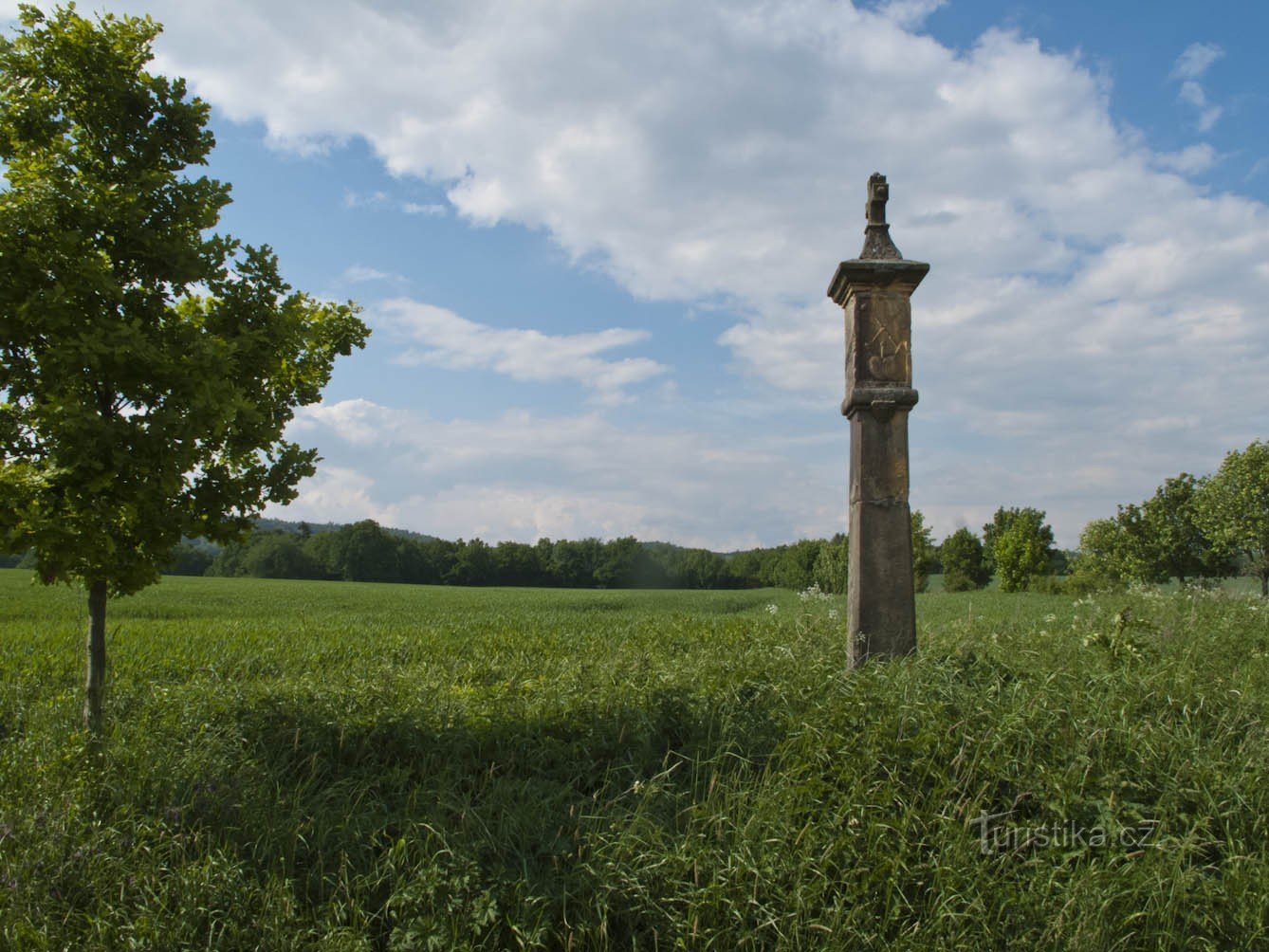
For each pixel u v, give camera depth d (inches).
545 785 194.1
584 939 144.6
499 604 1187.9
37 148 201.2
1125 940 145.0
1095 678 233.9
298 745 209.2
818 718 209.2
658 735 219.8
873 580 277.6
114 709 234.4
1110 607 491.8
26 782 176.1
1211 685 242.2
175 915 138.1
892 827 166.7
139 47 211.6
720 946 144.2
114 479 184.7
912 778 185.0
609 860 158.7
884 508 280.2
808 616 442.9
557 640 482.0
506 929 143.9
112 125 206.7
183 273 202.7
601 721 223.5
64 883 144.7
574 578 3472.0
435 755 206.8
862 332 283.3
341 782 191.5
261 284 218.4
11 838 150.6
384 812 179.8
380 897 153.9
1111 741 200.1
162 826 160.1
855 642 277.1
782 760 195.0
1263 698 233.1
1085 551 1999.3
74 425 173.2
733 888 152.1
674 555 3597.4
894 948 142.1
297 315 223.3
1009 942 144.4
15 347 190.5
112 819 163.8
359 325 262.7
